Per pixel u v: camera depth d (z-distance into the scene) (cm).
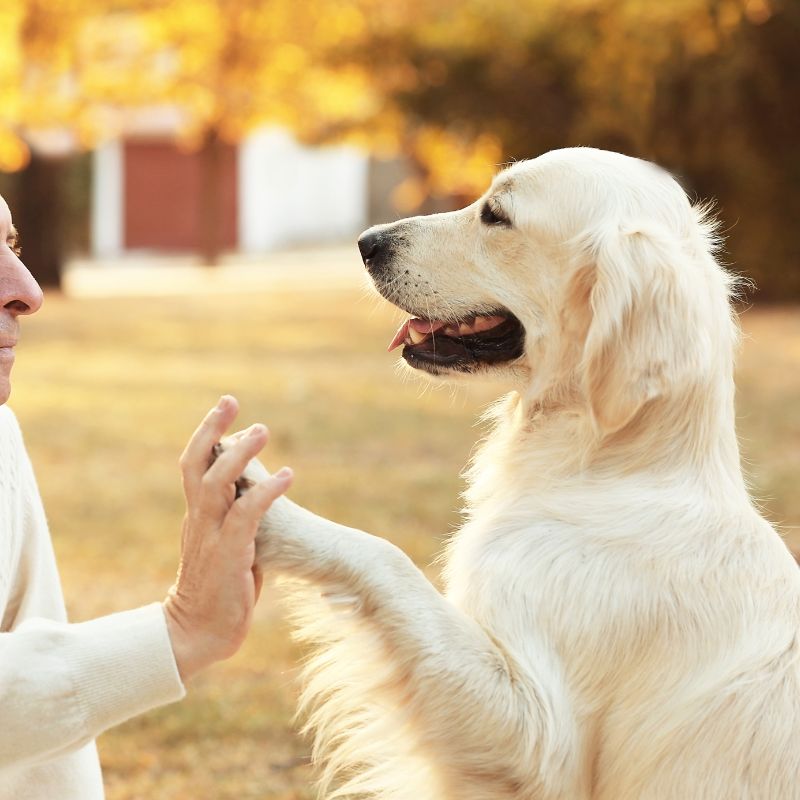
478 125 2586
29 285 276
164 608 262
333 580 314
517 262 382
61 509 897
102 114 2662
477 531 343
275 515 317
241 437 282
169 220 4212
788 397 1352
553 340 368
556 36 2408
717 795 296
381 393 1430
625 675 307
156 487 972
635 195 361
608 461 338
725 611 308
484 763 304
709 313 333
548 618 309
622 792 306
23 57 2272
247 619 262
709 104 2130
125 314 2295
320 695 349
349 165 4753
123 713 253
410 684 306
